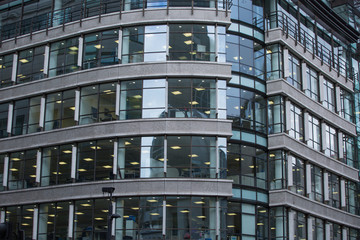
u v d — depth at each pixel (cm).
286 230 4253
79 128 4206
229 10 4269
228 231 3997
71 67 4438
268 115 4472
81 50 4394
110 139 4100
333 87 5394
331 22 5416
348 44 5775
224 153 3994
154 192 3878
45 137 4353
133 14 4291
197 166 3938
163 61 4122
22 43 4706
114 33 4328
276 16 4666
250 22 4544
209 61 4147
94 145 4144
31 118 4516
